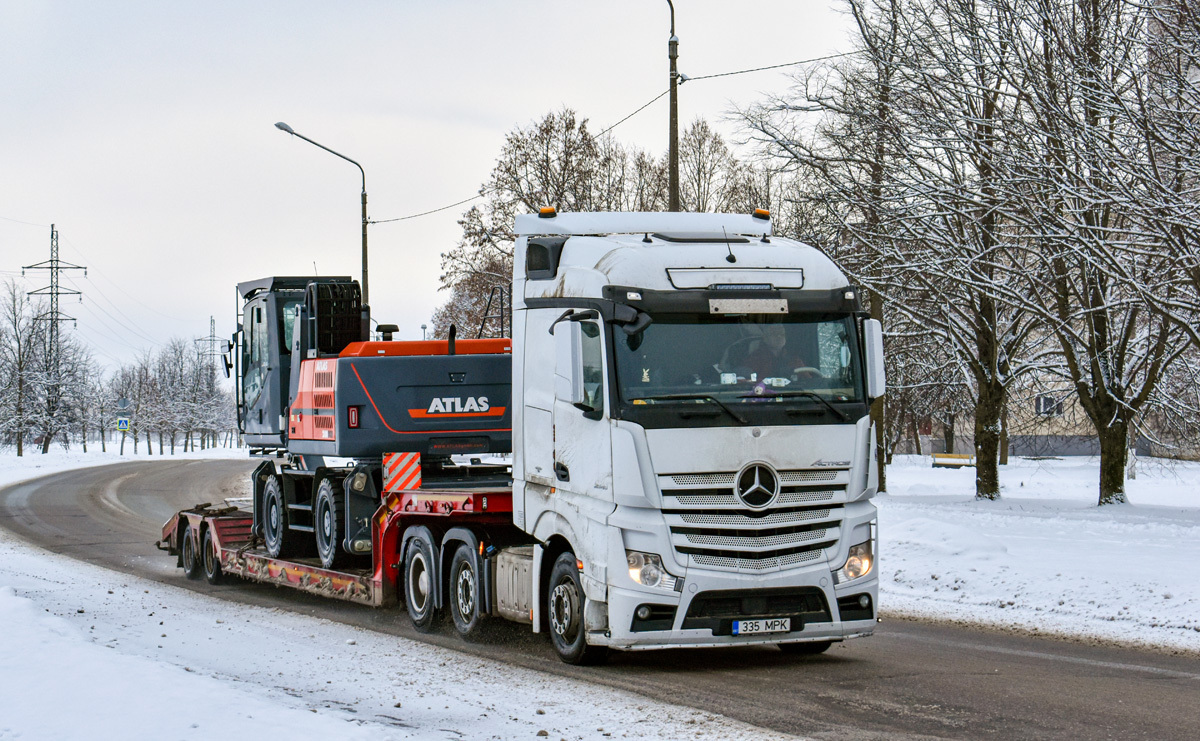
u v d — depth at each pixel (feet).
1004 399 91.76
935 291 81.97
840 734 22.36
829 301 30.27
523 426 33.42
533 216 34.27
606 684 28.09
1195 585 40.06
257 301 54.03
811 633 28.99
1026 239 73.10
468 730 22.70
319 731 19.93
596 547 29.09
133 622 40.55
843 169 78.28
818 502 29.17
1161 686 27.07
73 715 20.61
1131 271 66.44
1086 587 41.73
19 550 70.54
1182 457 163.22
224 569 54.54
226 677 27.04
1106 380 79.05
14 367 228.43
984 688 26.99
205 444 379.55
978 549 50.52
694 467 28.30
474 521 35.40
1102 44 61.93
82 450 307.78
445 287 139.23
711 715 24.21
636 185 149.28
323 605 47.50
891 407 125.29
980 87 64.95
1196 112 58.65
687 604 28.09
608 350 28.91
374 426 43.75
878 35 73.56
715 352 29.25
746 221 34.65
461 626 36.22
